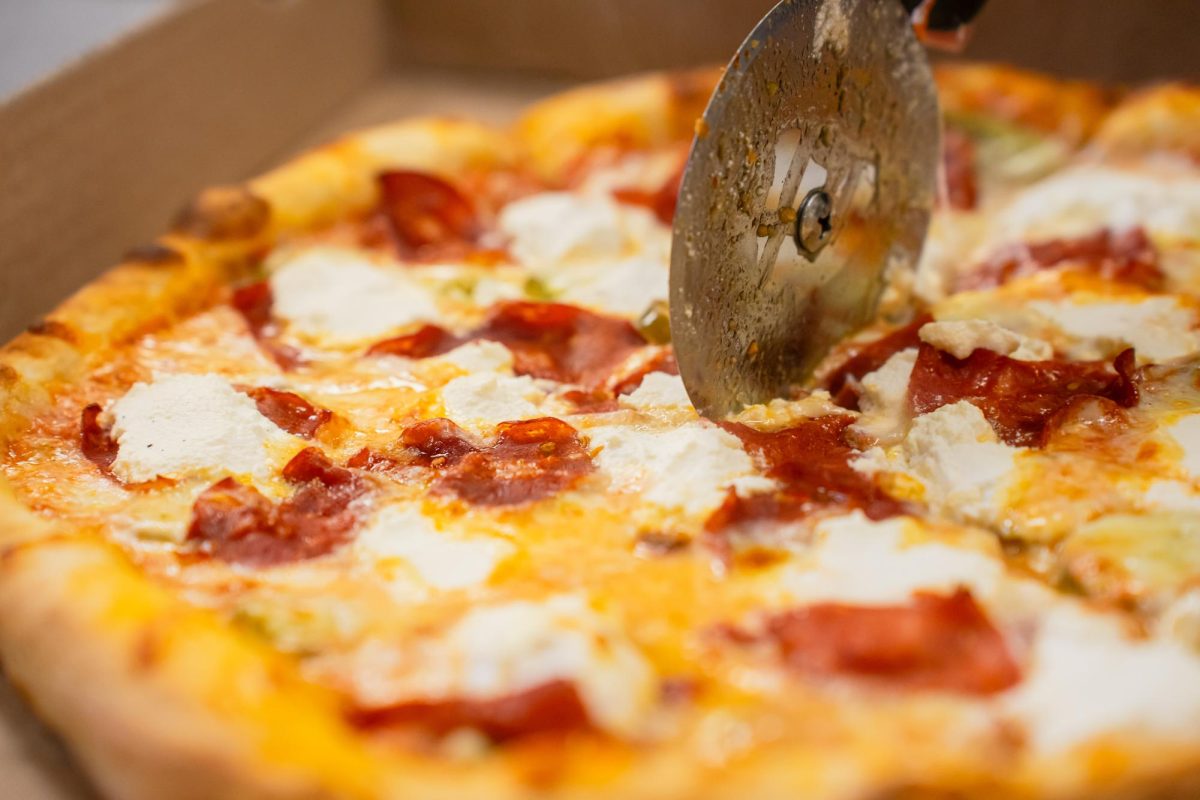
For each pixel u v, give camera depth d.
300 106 0.77
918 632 0.47
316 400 0.56
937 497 0.52
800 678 0.47
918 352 0.56
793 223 0.54
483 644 0.47
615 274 0.62
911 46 0.57
